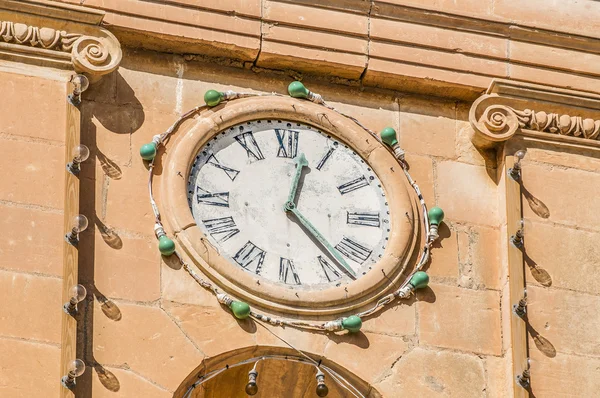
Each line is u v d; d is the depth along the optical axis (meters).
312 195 20.80
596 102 21.75
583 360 20.48
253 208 20.59
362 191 20.94
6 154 20.16
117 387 19.48
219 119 20.89
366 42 21.59
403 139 21.39
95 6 21.06
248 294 20.09
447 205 21.16
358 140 21.16
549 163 21.47
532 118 21.59
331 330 20.16
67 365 19.28
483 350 20.45
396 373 20.16
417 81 21.58
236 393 20.28
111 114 20.77
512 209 21.09
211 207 20.52
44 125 20.39
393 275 20.53
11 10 20.78
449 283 20.72
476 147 21.52
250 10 21.44
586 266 20.97
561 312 20.69
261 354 20.00
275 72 21.45
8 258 19.69
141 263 20.09
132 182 20.45
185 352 19.78
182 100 21.03
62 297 19.59
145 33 21.08
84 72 20.72
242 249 20.38
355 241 20.67
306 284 20.30
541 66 21.91
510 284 20.70
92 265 19.98
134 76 21.03
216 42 21.22
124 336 19.72
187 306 20.00
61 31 20.83
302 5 21.61
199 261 20.16
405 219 20.81
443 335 20.42
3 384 19.11
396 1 21.81
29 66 20.66
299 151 20.98
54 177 20.16
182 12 21.23
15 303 19.48
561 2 22.33
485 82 21.70
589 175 21.48
